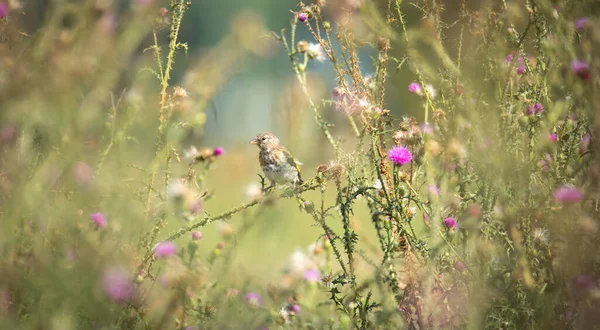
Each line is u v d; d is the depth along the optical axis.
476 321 6.68
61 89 5.47
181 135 7.15
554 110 7.03
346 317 7.44
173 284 6.23
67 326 5.87
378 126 7.92
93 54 5.68
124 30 5.91
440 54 7.18
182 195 6.70
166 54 7.58
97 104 5.88
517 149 7.07
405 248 7.57
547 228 6.91
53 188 6.37
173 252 6.73
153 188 7.05
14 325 5.95
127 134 6.89
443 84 7.43
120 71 6.12
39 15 6.77
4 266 5.84
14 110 5.46
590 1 6.71
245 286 7.59
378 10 7.83
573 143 7.12
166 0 7.53
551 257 6.91
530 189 7.04
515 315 6.96
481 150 6.84
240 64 6.61
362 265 9.45
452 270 7.29
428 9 7.52
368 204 8.02
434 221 6.91
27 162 6.31
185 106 7.01
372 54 8.47
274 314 7.50
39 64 5.80
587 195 6.79
